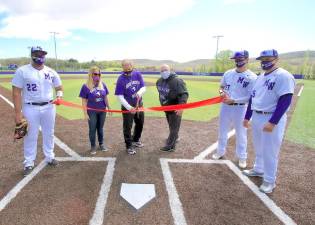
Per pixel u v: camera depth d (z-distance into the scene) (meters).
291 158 5.12
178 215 3.13
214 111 10.16
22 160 4.74
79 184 3.85
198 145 5.79
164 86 5.07
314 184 4.01
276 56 3.43
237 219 3.08
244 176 4.25
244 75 4.30
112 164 4.62
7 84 23.47
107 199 3.45
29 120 4.02
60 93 4.45
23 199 3.41
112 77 38.66
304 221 3.07
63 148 5.43
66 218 3.02
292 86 3.30
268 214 3.20
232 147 5.69
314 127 7.82
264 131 3.56
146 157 5.00
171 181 4.02
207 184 3.95
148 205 3.34
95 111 4.98
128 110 4.84
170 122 5.22
